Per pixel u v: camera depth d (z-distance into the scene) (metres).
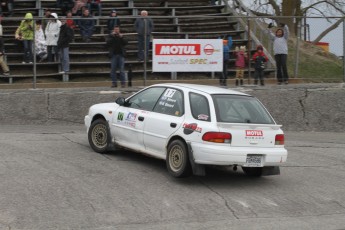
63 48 16.28
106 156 10.25
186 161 8.44
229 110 8.61
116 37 15.58
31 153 10.29
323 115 16.31
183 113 8.80
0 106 14.69
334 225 6.97
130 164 9.67
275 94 16.16
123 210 7.18
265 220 7.07
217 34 19.06
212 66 16.08
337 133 16.14
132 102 10.03
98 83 16.33
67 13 18.20
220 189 8.48
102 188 8.09
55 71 16.50
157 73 16.17
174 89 9.34
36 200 7.40
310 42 17.84
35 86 15.61
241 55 16.53
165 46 15.74
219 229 6.61
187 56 15.88
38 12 20.81
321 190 8.81
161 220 6.88
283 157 8.69
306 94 16.33
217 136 8.23
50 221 6.65
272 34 17.73
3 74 16.12
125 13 22.09
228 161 8.24
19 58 17.09
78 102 15.16
